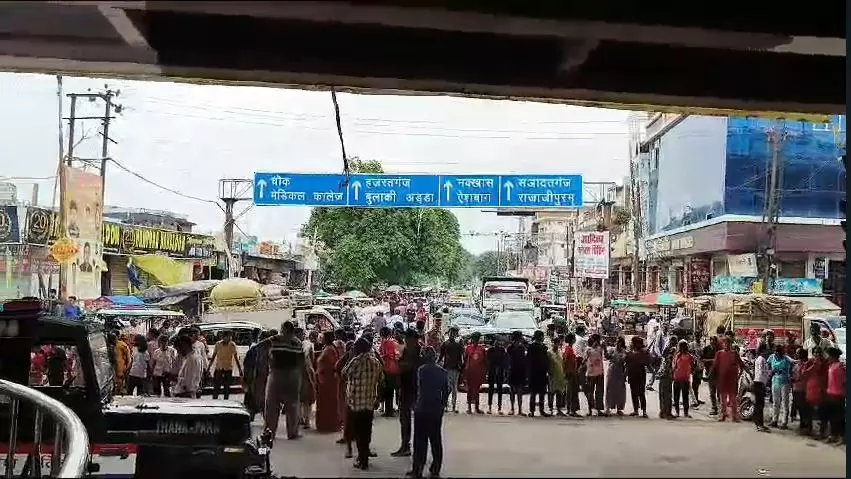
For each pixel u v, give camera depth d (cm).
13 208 1978
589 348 1600
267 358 1390
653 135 3641
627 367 1586
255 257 4262
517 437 1260
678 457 1082
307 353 1323
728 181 2791
